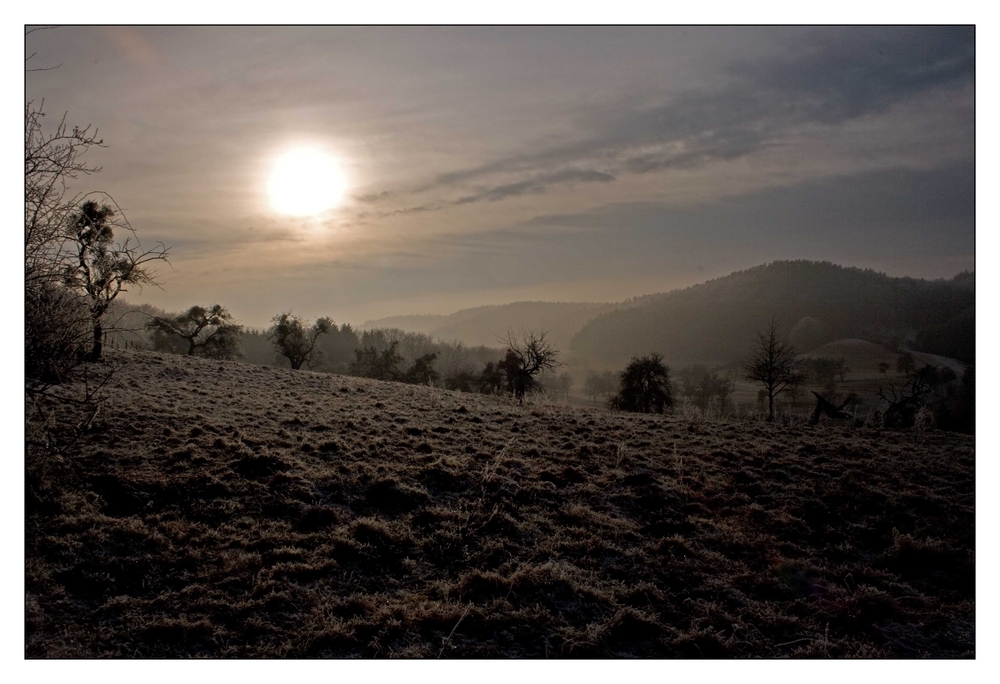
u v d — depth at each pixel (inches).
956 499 515.2
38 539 334.0
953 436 818.8
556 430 741.9
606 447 655.1
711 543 420.2
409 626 298.7
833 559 407.5
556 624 309.6
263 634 287.9
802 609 339.6
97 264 338.6
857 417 1091.9
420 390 1157.1
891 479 568.4
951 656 302.0
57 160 315.9
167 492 416.8
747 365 1576.0
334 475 486.0
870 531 448.5
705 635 302.2
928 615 340.2
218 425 595.8
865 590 355.3
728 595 351.9
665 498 498.0
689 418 954.1
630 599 338.6
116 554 336.5
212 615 296.5
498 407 933.8
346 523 410.6
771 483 544.7
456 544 391.5
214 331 2060.8
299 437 597.0
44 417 448.5
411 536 395.5
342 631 290.5
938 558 403.2
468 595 329.7
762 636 312.8
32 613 281.1
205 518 393.4
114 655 262.5
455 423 742.5
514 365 1642.5
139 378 848.3
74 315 354.3
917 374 1305.4
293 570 341.4
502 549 387.9
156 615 291.3
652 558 390.6
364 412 772.0
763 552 408.5
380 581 346.3
